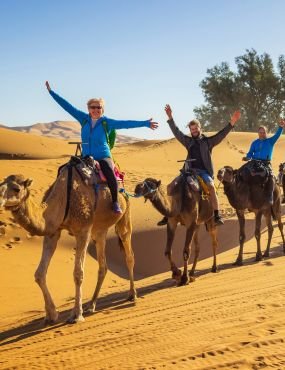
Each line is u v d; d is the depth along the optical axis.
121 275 17.39
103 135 8.95
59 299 13.43
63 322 8.41
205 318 7.38
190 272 12.12
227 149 54.06
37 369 6.01
